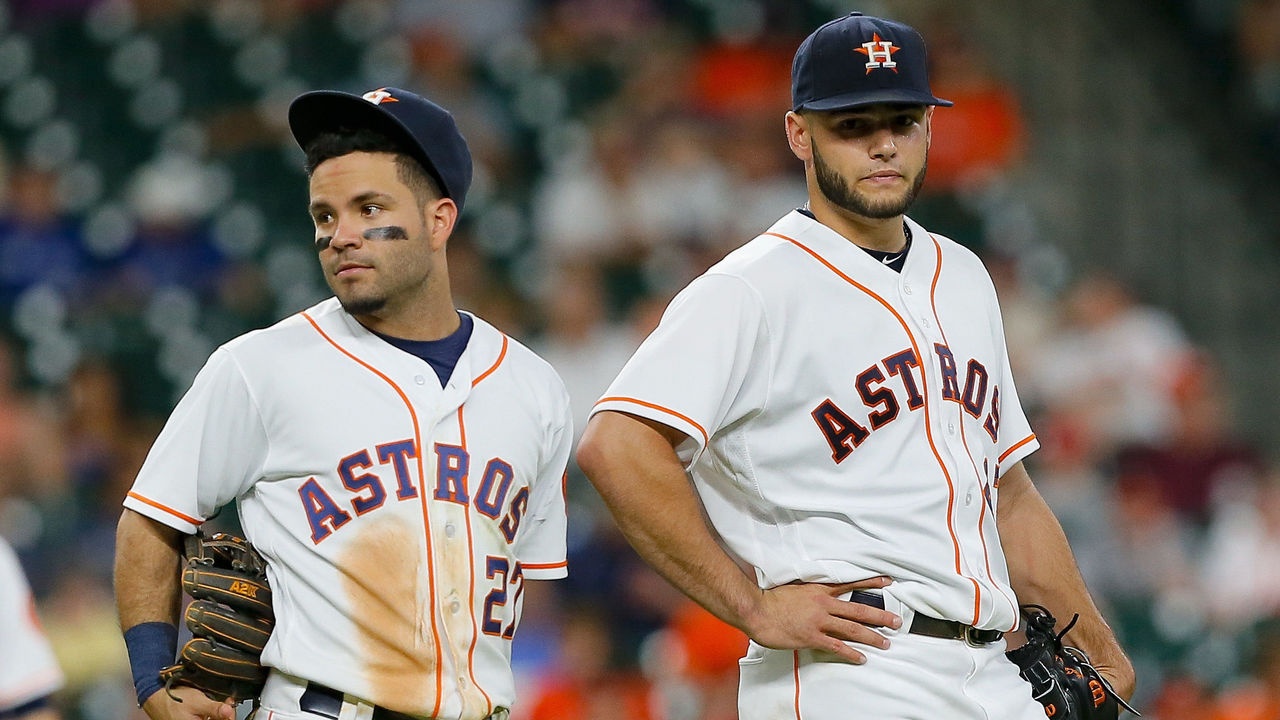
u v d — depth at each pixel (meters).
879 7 46.09
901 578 12.24
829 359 12.43
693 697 26.09
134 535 12.04
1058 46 49.31
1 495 29.92
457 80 41.66
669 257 37.94
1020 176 44.69
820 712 12.27
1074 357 38.28
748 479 12.55
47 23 42.91
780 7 46.00
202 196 39.88
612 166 38.78
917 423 12.52
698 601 12.18
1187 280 45.19
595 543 30.06
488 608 12.06
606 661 27.17
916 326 12.77
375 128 12.09
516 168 41.59
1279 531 31.33
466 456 12.16
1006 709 12.48
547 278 37.34
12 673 12.97
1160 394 37.56
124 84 42.50
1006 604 12.49
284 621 11.73
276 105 41.91
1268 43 48.91
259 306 37.72
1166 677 29.05
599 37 44.31
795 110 13.09
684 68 43.12
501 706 12.06
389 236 12.00
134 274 38.03
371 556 11.73
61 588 28.53
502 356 12.80
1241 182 47.56
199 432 12.00
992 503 13.12
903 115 12.59
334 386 12.07
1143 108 48.47
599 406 12.40
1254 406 42.88
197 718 11.69
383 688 11.50
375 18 43.16
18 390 34.91
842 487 12.36
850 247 12.88
